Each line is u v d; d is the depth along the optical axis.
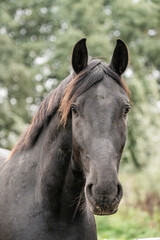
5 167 4.89
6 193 4.51
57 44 21.98
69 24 23.78
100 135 3.69
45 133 4.49
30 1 28.72
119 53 4.13
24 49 26.45
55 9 27.33
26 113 25.00
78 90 3.88
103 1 25.38
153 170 16.50
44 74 23.86
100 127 3.71
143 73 23.59
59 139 4.25
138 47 25.73
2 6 27.05
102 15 24.30
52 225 4.25
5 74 23.80
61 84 4.40
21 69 23.80
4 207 4.44
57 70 22.53
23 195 4.40
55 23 25.28
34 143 4.67
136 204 15.10
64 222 4.29
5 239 4.33
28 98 25.73
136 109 18.02
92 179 3.58
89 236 4.46
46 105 4.54
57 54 21.80
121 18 25.16
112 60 4.14
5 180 4.65
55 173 4.26
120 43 4.08
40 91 25.50
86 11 23.78
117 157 3.75
